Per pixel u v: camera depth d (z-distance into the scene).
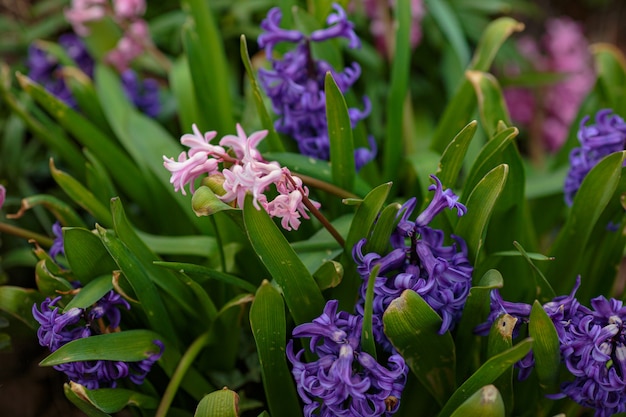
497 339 0.76
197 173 0.77
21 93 1.04
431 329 0.76
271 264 0.77
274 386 0.81
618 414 0.80
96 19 1.10
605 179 0.81
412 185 1.02
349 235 0.79
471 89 0.96
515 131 0.79
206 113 0.95
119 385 0.83
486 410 0.73
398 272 0.77
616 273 0.88
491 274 0.76
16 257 0.98
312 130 0.87
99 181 0.90
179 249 0.88
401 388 0.74
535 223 1.03
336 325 0.75
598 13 1.64
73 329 0.80
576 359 0.76
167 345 0.82
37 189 1.13
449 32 1.12
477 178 0.81
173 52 1.23
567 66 1.36
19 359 0.99
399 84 0.95
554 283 0.87
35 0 1.31
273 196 0.83
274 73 0.84
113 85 1.04
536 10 1.44
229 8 1.24
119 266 0.78
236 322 0.86
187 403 0.88
